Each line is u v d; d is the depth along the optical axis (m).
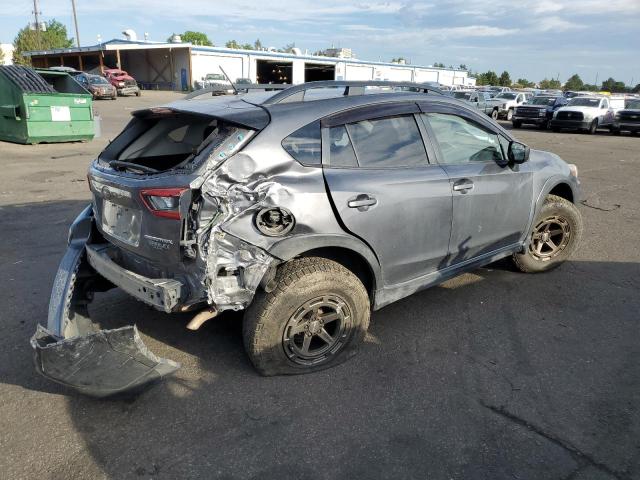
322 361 3.34
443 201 3.67
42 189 8.64
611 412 2.97
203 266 2.79
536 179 4.50
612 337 3.83
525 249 4.64
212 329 3.88
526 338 3.80
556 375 3.33
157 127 3.75
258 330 3.08
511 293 4.57
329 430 2.81
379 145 3.46
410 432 2.80
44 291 4.54
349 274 3.25
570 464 2.58
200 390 3.14
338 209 3.13
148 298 2.92
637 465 2.58
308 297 3.11
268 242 2.92
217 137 2.92
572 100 24.06
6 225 6.51
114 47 41.75
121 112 24.70
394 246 3.47
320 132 3.21
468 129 4.05
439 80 64.44
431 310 4.23
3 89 13.52
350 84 3.55
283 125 3.08
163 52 47.44
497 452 2.66
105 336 2.67
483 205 4.00
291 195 2.98
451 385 3.22
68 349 2.67
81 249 3.57
